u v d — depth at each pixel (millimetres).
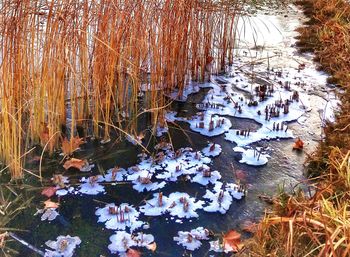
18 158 3217
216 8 4758
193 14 4289
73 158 3426
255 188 3303
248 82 4785
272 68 5090
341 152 3438
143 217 2986
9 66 3148
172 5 3930
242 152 3697
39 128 3549
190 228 2916
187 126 4000
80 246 2734
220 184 3318
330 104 4441
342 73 4902
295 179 3414
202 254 2721
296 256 2578
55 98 3527
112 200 3121
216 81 4770
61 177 3232
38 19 3322
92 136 3770
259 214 3055
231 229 2926
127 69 3812
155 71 3871
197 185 3299
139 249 2730
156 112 3779
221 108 4293
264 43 5684
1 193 3117
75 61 3504
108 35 3566
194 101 4383
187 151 3676
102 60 3633
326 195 3064
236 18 5434
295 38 5863
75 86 3559
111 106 3902
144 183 3268
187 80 4555
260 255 2635
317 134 3990
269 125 4082
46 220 2922
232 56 5074
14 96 3252
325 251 2402
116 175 3348
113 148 3648
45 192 3141
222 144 3791
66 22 3330
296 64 5230
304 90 4680
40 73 3432
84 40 3480
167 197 3168
